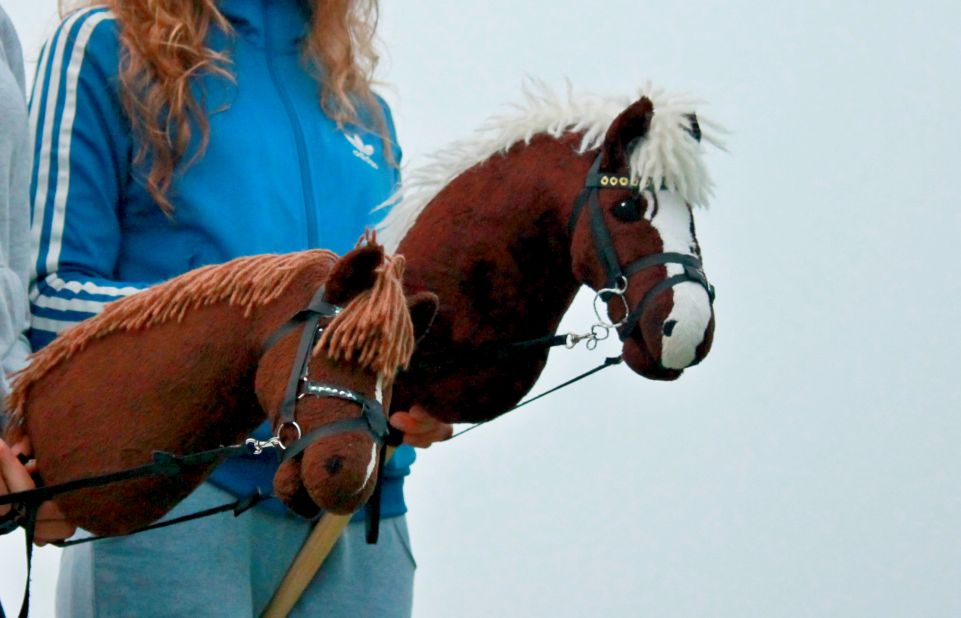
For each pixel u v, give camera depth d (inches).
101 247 277.6
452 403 268.5
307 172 288.8
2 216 240.8
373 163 303.1
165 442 216.5
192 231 279.3
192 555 261.9
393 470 289.1
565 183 264.1
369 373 206.1
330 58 301.0
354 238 293.4
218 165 280.7
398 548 292.2
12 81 242.7
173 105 276.4
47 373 225.1
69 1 302.2
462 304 266.1
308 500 204.4
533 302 268.1
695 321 249.0
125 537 259.9
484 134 275.3
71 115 278.1
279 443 205.5
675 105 264.1
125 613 259.8
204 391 215.6
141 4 282.2
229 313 215.9
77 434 220.2
